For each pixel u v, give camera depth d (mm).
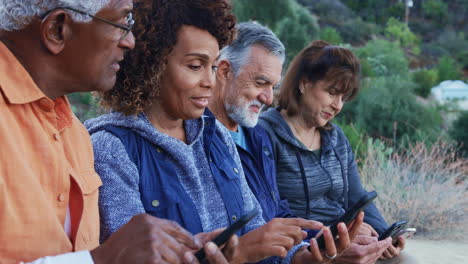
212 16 1584
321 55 2543
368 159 6379
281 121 2535
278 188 2490
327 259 1563
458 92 16297
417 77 15852
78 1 1181
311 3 24922
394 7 27875
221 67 2189
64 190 1221
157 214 1513
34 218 1102
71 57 1231
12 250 1072
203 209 1605
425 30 27359
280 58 2225
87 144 1425
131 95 1561
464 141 9312
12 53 1199
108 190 1473
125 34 1280
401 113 9492
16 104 1165
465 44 25359
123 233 1101
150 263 1060
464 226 5629
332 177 2592
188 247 1144
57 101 1303
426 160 6719
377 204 5719
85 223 1325
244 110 2176
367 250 1805
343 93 2570
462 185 6254
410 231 2031
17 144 1135
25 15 1176
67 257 1071
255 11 11820
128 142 1562
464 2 29484
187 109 1618
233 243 1193
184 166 1598
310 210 2518
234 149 1874
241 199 1733
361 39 23328
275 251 1437
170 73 1586
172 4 1553
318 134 2660
